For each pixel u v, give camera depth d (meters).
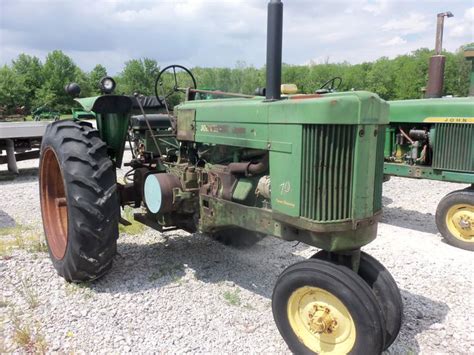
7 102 51.41
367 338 2.30
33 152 9.12
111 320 2.98
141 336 2.80
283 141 2.67
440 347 2.80
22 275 3.61
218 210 3.29
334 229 2.47
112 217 3.33
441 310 3.29
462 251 4.65
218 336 2.84
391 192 7.44
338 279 2.36
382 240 4.95
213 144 3.47
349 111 2.37
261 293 3.47
